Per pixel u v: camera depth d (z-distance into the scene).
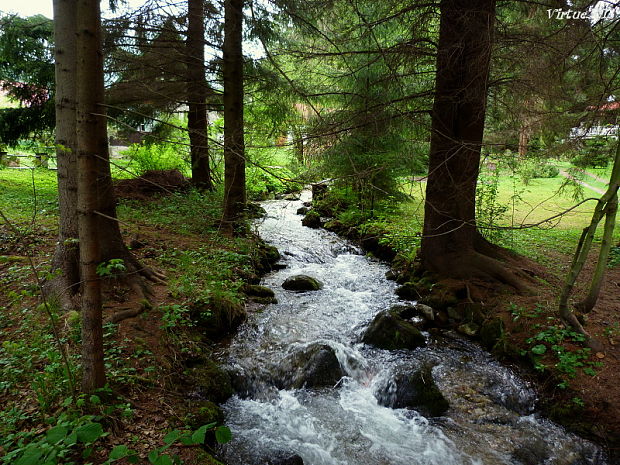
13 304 4.96
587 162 7.85
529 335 5.64
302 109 12.12
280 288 7.97
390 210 11.70
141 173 13.33
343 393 5.12
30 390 3.65
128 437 3.36
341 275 8.88
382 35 7.92
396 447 4.21
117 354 4.43
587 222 11.72
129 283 5.64
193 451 3.40
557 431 4.41
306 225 13.05
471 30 6.04
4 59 10.22
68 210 4.98
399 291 7.72
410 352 5.89
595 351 5.06
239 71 8.88
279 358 5.52
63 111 4.75
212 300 5.94
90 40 2.88
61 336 4.41
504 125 7.83
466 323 6.40
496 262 7.06
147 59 10.24
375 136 7.27
